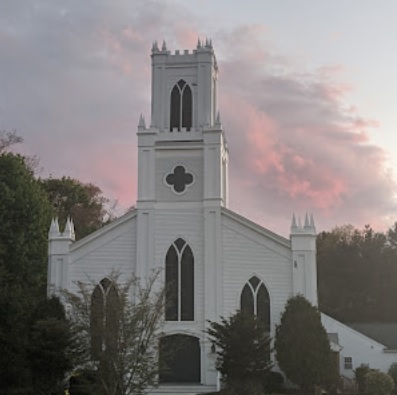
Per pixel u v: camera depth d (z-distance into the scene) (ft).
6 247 167.43
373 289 279.49
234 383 129.49
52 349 118.62
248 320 133.39
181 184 161.48
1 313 110.22
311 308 142.20
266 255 156.15
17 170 178.40
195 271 156.66
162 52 170.81
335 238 299.58
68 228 160.66
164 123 166.50
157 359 136.26
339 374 155.02
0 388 109.09
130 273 157.99
